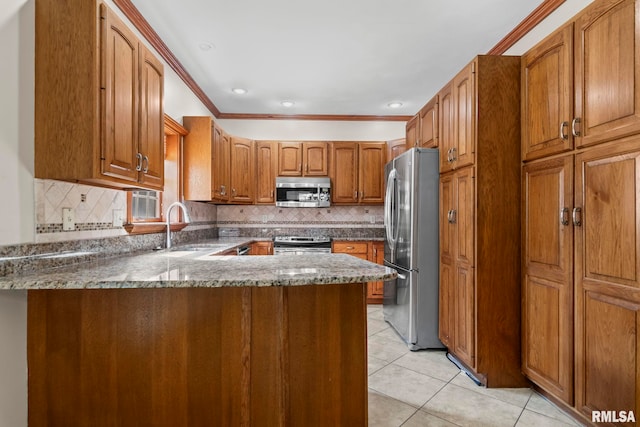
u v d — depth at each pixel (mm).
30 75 1441
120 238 2152
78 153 1453
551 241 1849
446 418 1821
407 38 2646
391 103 4137
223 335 1428
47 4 1458
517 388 2150
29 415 1403
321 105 4211
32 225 1451
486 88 2137
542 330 1924
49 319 1408
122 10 2154
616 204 1459
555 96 1817
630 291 1395
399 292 3045
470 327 2211
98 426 1412
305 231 4656
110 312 1413
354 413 1479
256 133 4602
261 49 2805
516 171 2145
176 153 3170
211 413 1427
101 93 1481
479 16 2363
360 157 4410
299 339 1458
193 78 3373
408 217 2824
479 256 2141
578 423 1762
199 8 2246
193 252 2402
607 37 1493
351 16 2354
